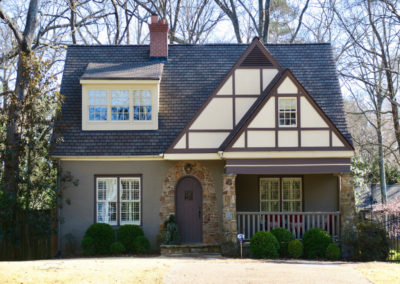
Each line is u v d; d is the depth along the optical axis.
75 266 13.00
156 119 19.17
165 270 12.62
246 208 19.78
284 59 21.12
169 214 18.64
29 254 17.58
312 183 19.81
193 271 12.59
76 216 18.53
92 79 18.77
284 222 17.50
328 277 12.07
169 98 19.95
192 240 18.69
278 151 17.17
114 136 18.95
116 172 18.72
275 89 17.33
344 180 17.28
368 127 37.34
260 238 16.42
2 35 31.30
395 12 25.05
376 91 28.44
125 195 18.78
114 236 18.02
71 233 18.42
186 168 18.75
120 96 19.22
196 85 20.33
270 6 33.75
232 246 16.88
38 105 18.42
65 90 20.16
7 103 18.64
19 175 17.83
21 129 18.23
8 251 17.36
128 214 18.73
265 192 19.95
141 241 17.73
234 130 18.34
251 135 17.25
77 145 18.62
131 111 19.17
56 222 18.17
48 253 17.98
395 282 11.59
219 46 21.78
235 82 18.72
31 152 18.33
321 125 17.28
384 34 27.33
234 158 17.27
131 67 20.09
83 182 18.62
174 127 19.23
